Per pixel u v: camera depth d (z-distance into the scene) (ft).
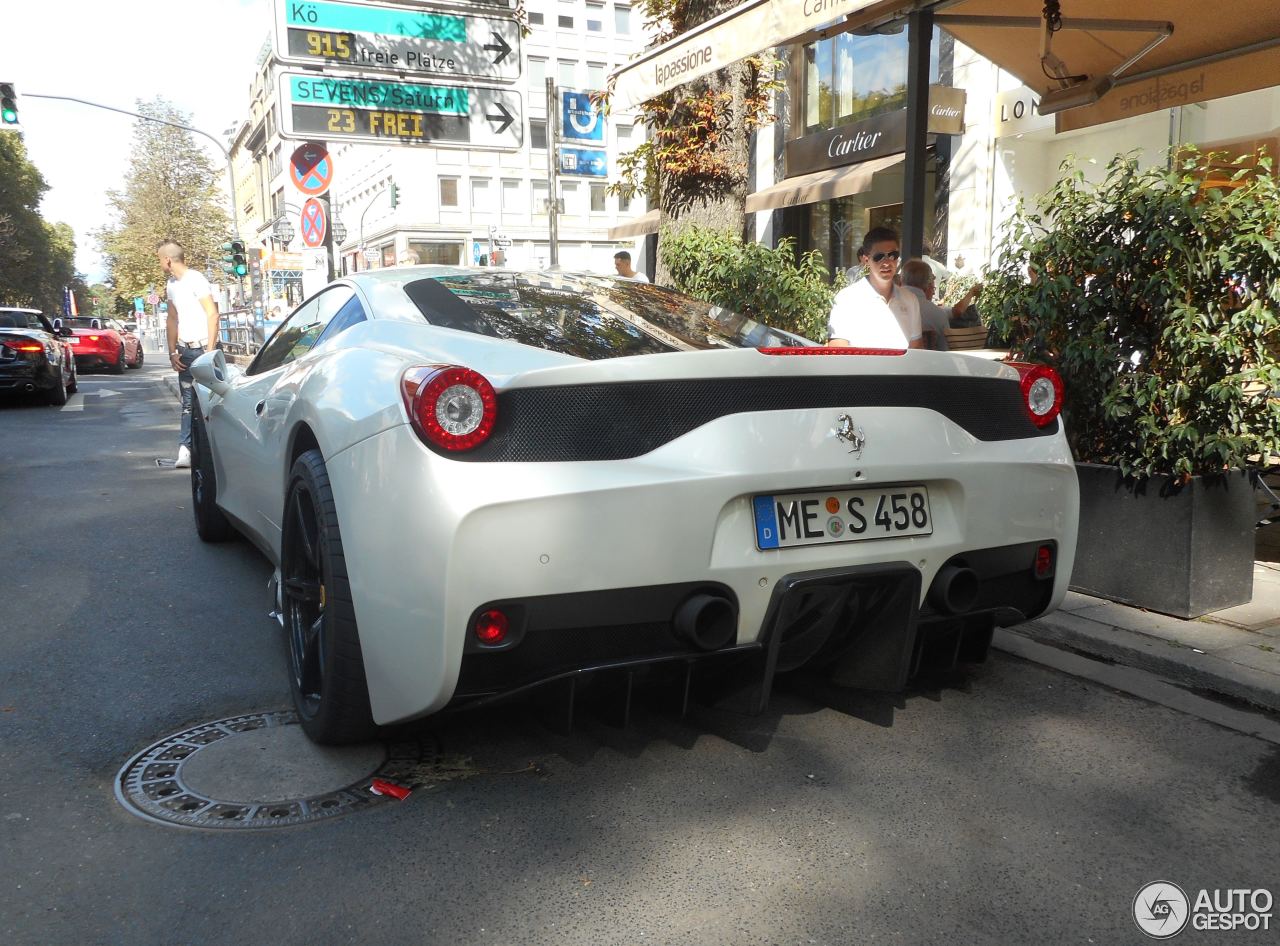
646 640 7.80
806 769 8.82
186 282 26.37
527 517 7.11
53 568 15.97
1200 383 12.41
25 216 192.44
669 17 27.40
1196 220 11.94
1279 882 7.14
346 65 36.73
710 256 23.72
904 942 6.40
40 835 7.67
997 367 9.18
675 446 7.63
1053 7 16.61
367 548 7.62
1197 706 10.34
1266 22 17.47
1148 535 12.87
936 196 43.68
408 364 8.13
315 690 9.24
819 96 52.49
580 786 8.46
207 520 17.01
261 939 6.40
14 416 42.42
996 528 8.99
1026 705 10.32
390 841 7.57
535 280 11.26
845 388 8.34
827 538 8.16
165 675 11.16
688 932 6.48
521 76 39.81
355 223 190.80
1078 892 6.98
